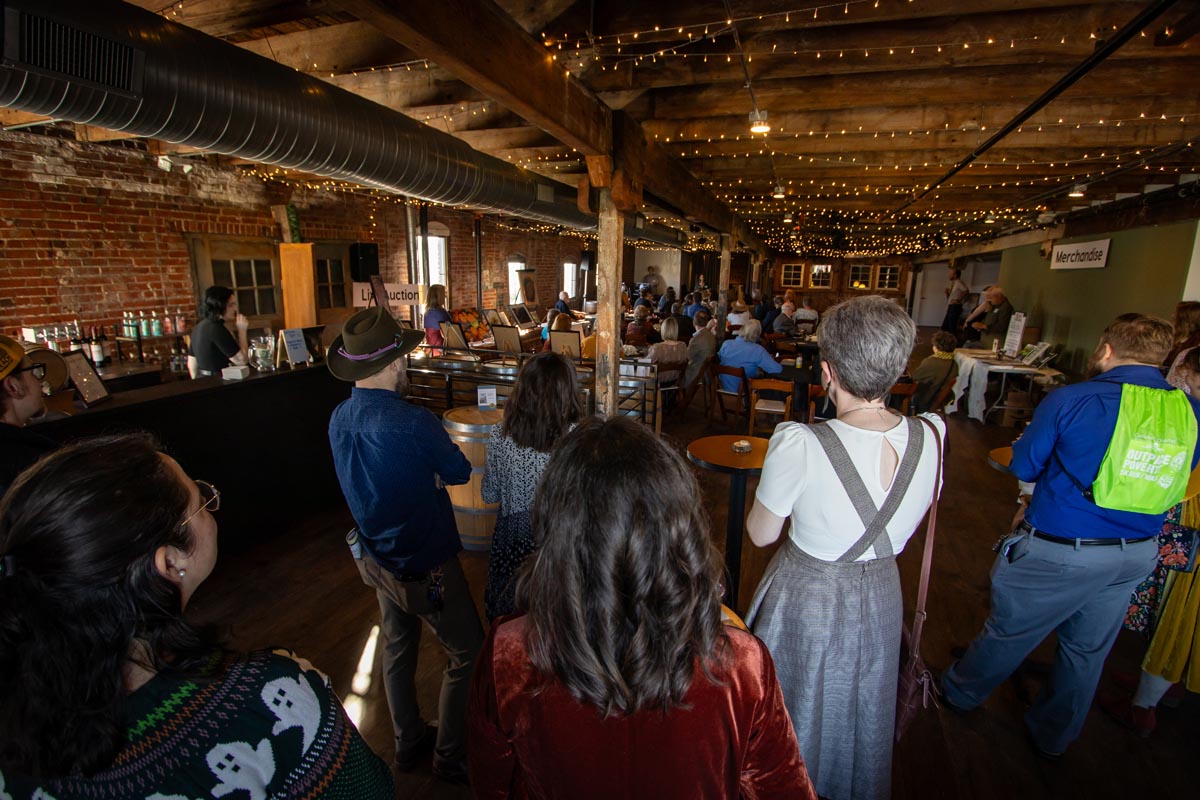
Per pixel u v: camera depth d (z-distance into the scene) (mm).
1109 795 1822
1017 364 6691
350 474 1598
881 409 1252
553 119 2703
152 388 2863
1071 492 1655
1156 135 4152
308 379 3510
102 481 570
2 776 544
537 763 706
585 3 2582
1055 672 1869
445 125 3930
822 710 1335
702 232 9977
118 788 543
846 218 10469
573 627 637
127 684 570
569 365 1661
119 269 4758
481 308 9984
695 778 690
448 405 4465
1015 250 10914
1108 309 6855
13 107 1613
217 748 581
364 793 686
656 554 644
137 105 1754
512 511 1668
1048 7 2523
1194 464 1647
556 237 12602
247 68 2066
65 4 1528
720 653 693
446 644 1757
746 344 5844
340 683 2248
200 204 5359
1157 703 2105
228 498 3066
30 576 530
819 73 2932
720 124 4168
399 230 8055
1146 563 1671
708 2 2473
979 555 3412
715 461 2230
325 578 2957
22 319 4180
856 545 1233
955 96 3336
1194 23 2312
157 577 592
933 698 2217
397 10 1568
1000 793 1824
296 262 5941
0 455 1324
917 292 18516
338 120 2455
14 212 4094
